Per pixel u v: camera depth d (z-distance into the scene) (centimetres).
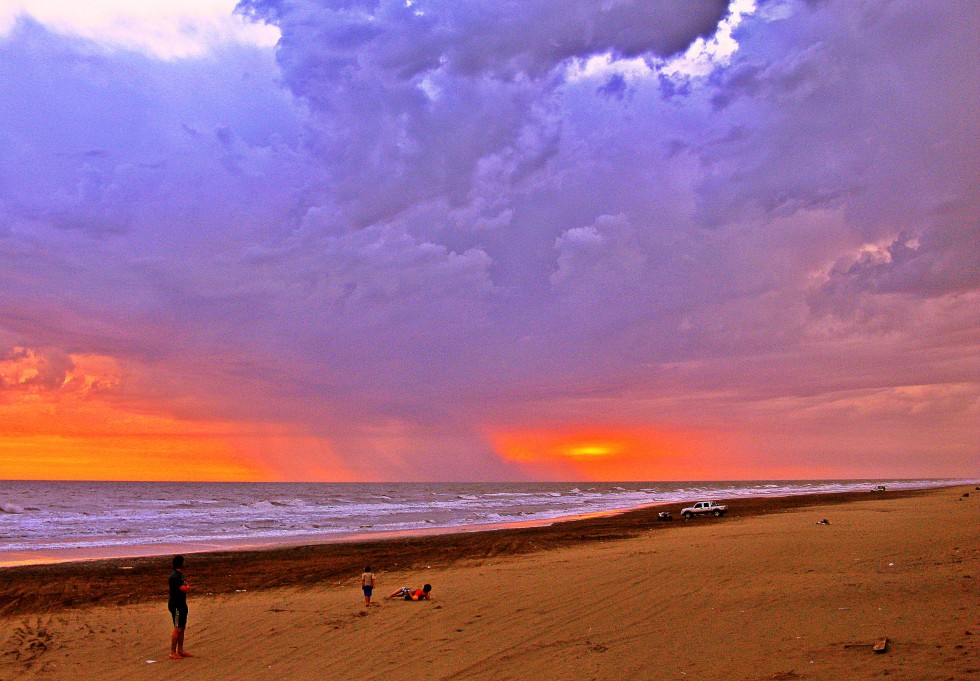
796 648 1086
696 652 1112
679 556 2481
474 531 4856
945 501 6053
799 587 1638
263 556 3369
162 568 2923
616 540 3725
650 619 1398
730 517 5416
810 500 8544
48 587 2398
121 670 1236
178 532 4900
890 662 958
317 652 1291
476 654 1200
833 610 1355
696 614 1415
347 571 2717
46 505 8612
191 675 1185
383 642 1335
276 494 14512
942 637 1073
